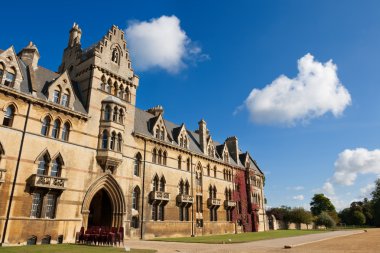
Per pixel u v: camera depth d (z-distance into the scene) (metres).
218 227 59.03
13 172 29.02
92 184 36.09
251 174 74.81
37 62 37.22
